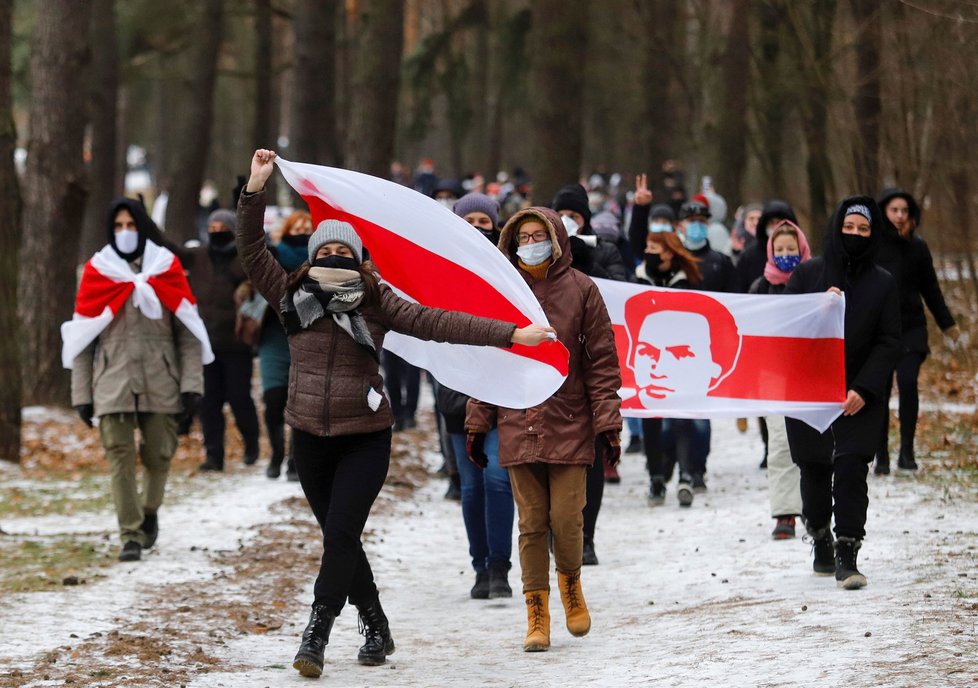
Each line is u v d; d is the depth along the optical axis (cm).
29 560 2706
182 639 2061
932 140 5109
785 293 2411
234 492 3641
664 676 1739
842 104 5369
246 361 4069
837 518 2231
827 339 2300
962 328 5475
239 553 2817
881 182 5297
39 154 5050
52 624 2134
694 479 3519
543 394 1986
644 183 3856
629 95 10031
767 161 6656
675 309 2556
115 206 2706
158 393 2723
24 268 5109
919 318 3431
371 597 1962
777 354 2392
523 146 14562
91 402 2719
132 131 14488
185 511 3322
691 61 8350
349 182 2012
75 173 5066
